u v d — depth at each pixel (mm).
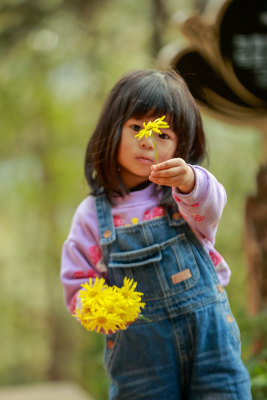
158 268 1774
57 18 7062
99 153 1874
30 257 10688
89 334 4879
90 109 9031
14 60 7766
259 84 3633
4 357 11336
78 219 1946
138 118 1781
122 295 1589
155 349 1775
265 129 3842
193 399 1776
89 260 1891
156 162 1771
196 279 1774
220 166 7262
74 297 1854
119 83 1885
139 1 7113
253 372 2666
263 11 3592
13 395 4062
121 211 1859
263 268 3654
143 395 1800
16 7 6812
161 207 1841
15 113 8641
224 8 3568
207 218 1714
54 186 9609
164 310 1771
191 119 1826
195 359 1754
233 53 3607
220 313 1783
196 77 3537
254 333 3160
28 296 11141
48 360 10625
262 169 3719
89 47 7520
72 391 4141
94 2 7008
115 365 1847
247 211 3736
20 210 10523
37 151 9250
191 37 3562
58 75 8062
